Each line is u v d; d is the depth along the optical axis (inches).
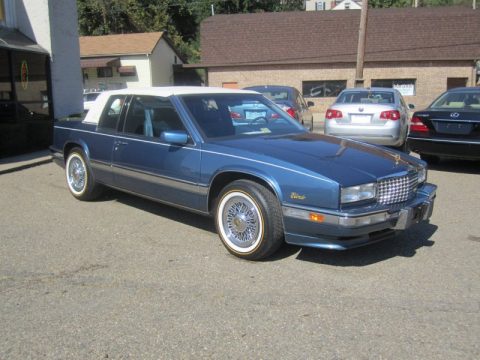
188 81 1574.8
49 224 230.8
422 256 188.7
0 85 456.1
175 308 147.3
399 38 1242.0
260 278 168.6
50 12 498.3
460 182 322.7
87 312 145.0
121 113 241.3
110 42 1378.0
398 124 394.0
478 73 1280.8
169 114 214.1
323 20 1301.7
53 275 171.9
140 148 223.9
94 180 259.1
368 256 188.5
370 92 436.8
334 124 405.1
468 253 192.1
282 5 2079.2
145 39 1382.9
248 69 1253.1
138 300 152.6
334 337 131.0
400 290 159.2
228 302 150.9
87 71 1341.0
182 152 203.3
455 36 1234.0
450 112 340.8
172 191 210.5
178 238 210.4
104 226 227.5
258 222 177.6
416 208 181.6
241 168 181.2
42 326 137.3
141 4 1903.3
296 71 1237.7
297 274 171.8
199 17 1980.8
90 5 1763.0
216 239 209.0
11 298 154.3
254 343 128.3
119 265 180.9
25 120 478.9
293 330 134.6
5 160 404.2
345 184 163.6
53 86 509.4
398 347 126.2
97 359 121.6
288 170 171.9
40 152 459.5
